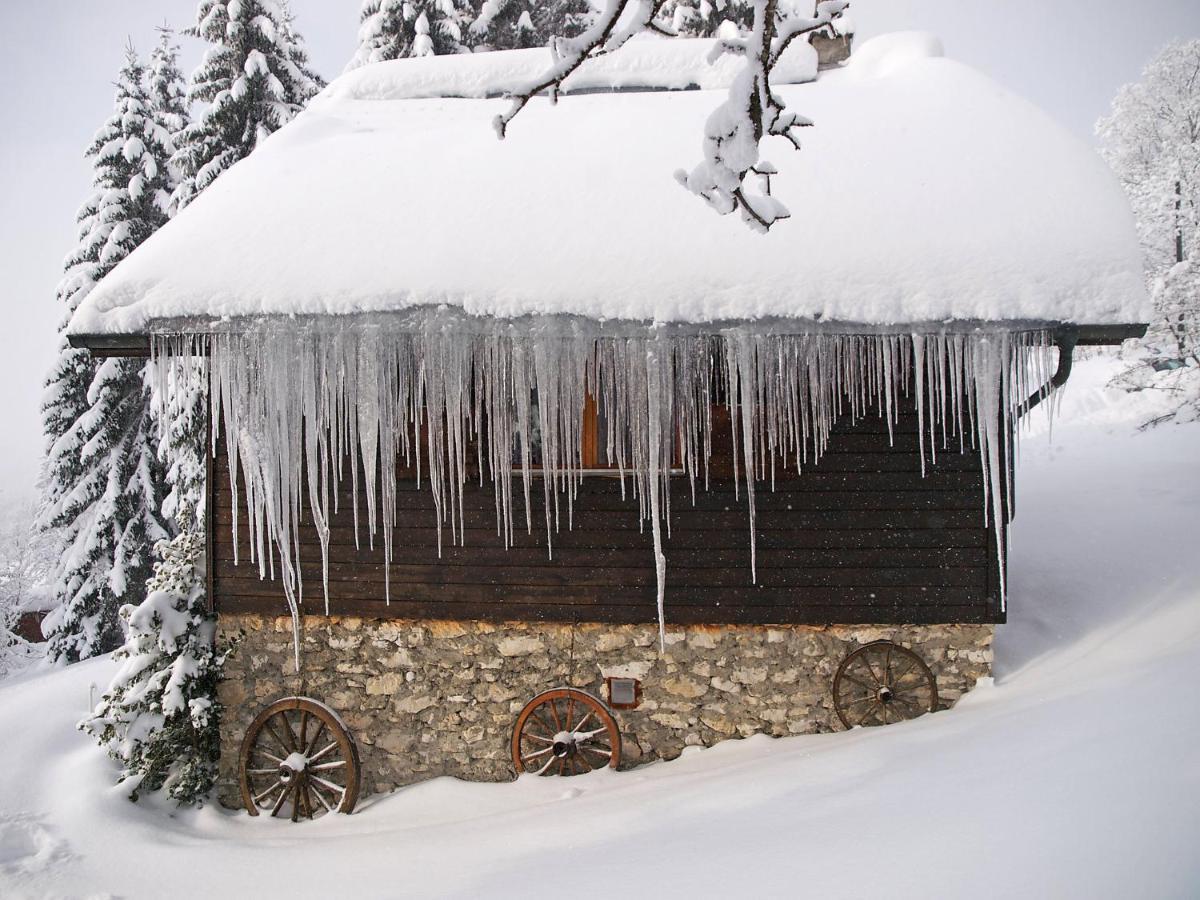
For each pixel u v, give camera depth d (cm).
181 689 588
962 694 563
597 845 438
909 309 494
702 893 350
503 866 437
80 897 482
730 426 559
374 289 521
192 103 1338
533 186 587
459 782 586
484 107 712
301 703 586
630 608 575
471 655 588
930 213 538
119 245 1449
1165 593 654
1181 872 280
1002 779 387
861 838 366
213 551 600
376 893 438
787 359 519
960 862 322
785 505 564
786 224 538
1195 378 1488
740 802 455
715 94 690
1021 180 557
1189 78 1872
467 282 519
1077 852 307
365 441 537
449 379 530
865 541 562
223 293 533
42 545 2184
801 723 571
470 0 1539
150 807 604
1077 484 1148
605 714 572
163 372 556
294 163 643
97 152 1519
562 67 279
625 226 547
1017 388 527
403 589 586
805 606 566
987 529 557
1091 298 493
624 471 562
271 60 1336
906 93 659
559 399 525
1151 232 1661
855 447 559
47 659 1560
